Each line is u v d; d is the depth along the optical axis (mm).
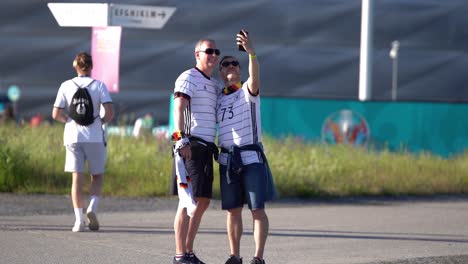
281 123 58812
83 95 29312
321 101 58969
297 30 113375
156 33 111438
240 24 112562
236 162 22141
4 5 110875
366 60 71125
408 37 114812
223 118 22531
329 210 38250
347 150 54625
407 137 59312
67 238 27672
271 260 24656
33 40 111250
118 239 27797
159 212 35531
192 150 22172
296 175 45656
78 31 111562
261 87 112875
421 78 115250
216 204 38781
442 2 115312
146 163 44969
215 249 26328
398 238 29781
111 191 41375
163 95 111375
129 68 110938
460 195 47844
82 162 29609
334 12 113750
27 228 29688
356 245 27906
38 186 41219
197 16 111938
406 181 48250
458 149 59562
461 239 29906
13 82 111250
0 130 51000
